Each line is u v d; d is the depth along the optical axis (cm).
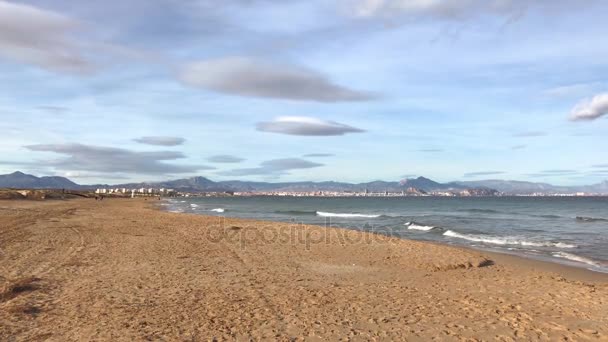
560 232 2581
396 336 625
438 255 1433
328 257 1388
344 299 841
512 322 690
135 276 1015
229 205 8269
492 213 5056
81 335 607
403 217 4159
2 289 827
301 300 828
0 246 1405
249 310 751
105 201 7756
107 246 1503
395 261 1320
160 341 590
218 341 596
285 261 1298
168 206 6719
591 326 670
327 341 603
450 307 784
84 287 890
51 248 1402
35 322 659
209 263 1227
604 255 1625
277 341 601
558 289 942
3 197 5519
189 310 743
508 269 1238
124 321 673
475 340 609
